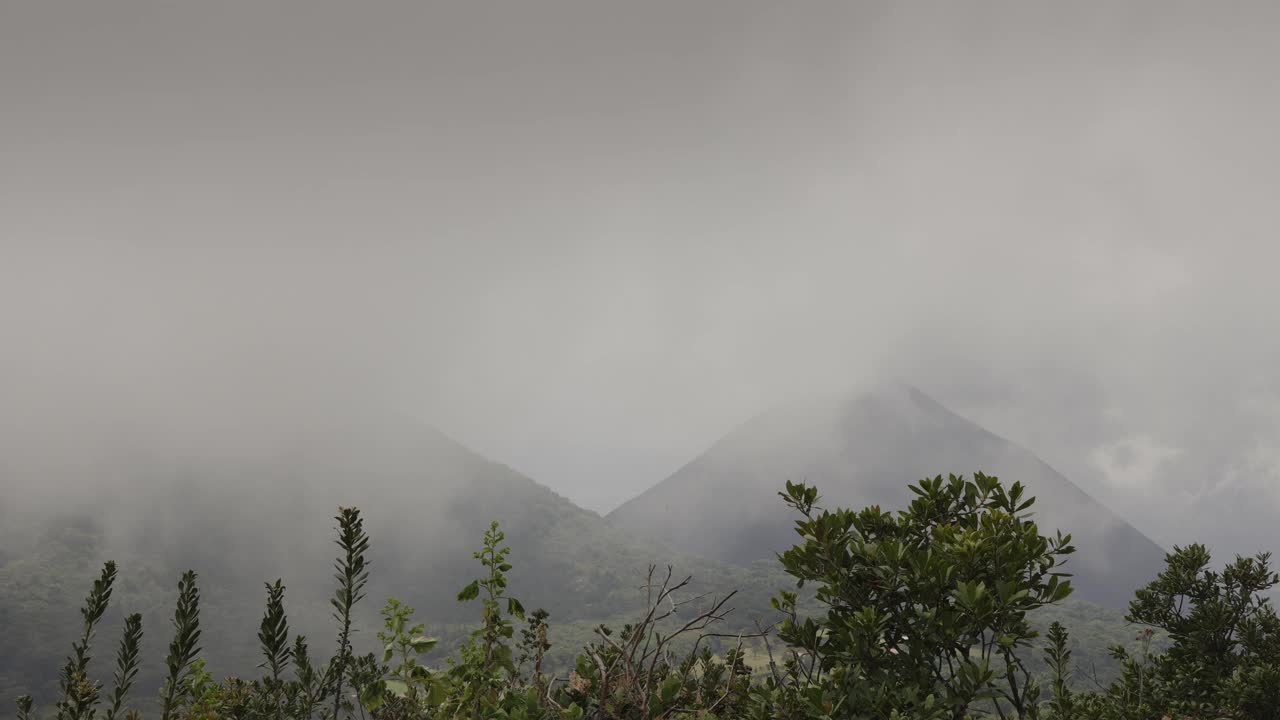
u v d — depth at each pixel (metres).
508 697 3.83
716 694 3.84
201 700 4.39
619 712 3.36
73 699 3.65
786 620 4.43
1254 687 8.70
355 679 4.17
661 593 3.43
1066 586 4.05
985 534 4.30
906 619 4.31
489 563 4.25
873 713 3.83
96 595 3.91
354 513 4.29
